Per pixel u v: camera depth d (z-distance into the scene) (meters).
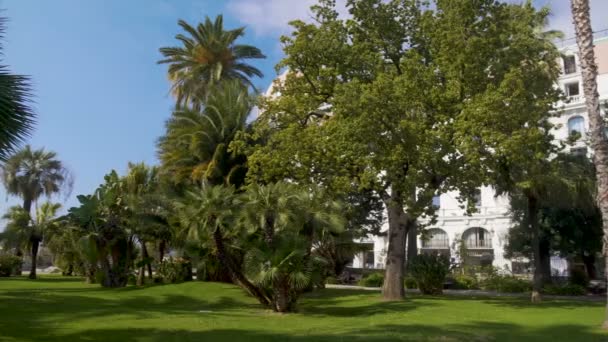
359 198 31.98
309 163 19.23
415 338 11.34
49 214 41.44
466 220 47.22
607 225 13.12
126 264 31.70
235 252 19.34
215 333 12.21
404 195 18.08
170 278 31.70
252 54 38.50
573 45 43.06
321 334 12.07
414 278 25.61
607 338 11.51
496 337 11.61
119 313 15.93
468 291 27.97
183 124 29.42
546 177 18.47
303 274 17.00
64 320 14.14
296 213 17.73
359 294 24.36
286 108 21.34
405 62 18.50
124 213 31.58
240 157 27.50
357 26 21.41
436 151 16.91
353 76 20.70
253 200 17.28
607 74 41.69
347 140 17.41
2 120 8.99
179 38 37.91
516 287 26.95
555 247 28.66
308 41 20.59
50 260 60.88
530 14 19.03
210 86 34.06
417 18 21.25
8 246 40.84
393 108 16.84
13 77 9.33
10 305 16.97
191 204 17.33
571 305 18.53
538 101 17.33
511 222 33.62
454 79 18.14
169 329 12.80
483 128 16.19
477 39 17.67
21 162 49.66
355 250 34.62
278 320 15.21
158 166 32.88
